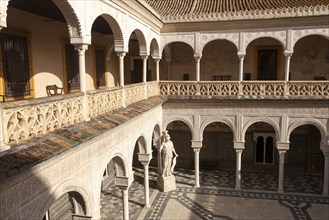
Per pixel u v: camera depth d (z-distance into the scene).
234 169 17.14
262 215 11.36
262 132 16.59
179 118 14.20
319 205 12.24
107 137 7.30
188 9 14.88
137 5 9.70
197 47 13.72
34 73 8.68
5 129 4.09
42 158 4.23
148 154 11.56
